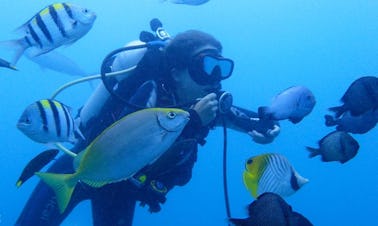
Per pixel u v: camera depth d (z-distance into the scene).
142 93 1.32
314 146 1.10
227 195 1.43
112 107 1.41
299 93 1.10
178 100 1.34
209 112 1.17
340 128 1.09
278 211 0.73
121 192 1.43
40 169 0.98
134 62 1.37
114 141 0.82
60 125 1.01
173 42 1.30
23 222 1.59
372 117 1.06
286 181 0.96
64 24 0.97
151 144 0.83
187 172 1.34
